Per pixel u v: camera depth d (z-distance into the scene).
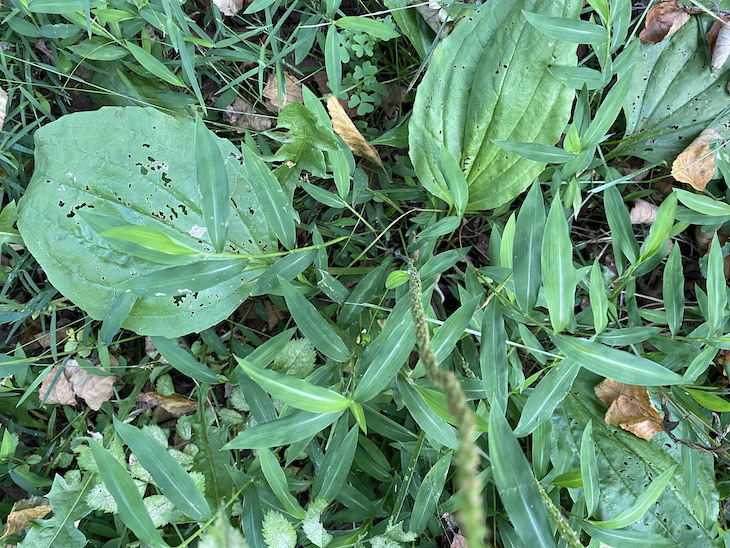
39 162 0.30
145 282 0.24
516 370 0.30
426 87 0.32
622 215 0.31
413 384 0.24
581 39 0.28
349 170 0.32
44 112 0.36
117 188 0.31
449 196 0.33
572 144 0.29
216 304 0.31
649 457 0.33
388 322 0.26
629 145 0.38
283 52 0.35
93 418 0.39
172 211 0.31
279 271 0.28
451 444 0.24
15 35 0.36
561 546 0.27
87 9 0.30
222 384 0.38
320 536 0.25
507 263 0.29
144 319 0.31
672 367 0.31
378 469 0.32
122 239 0.22
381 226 0.38
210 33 0.40
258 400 0.28
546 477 0.28
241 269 0.26
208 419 0.34
